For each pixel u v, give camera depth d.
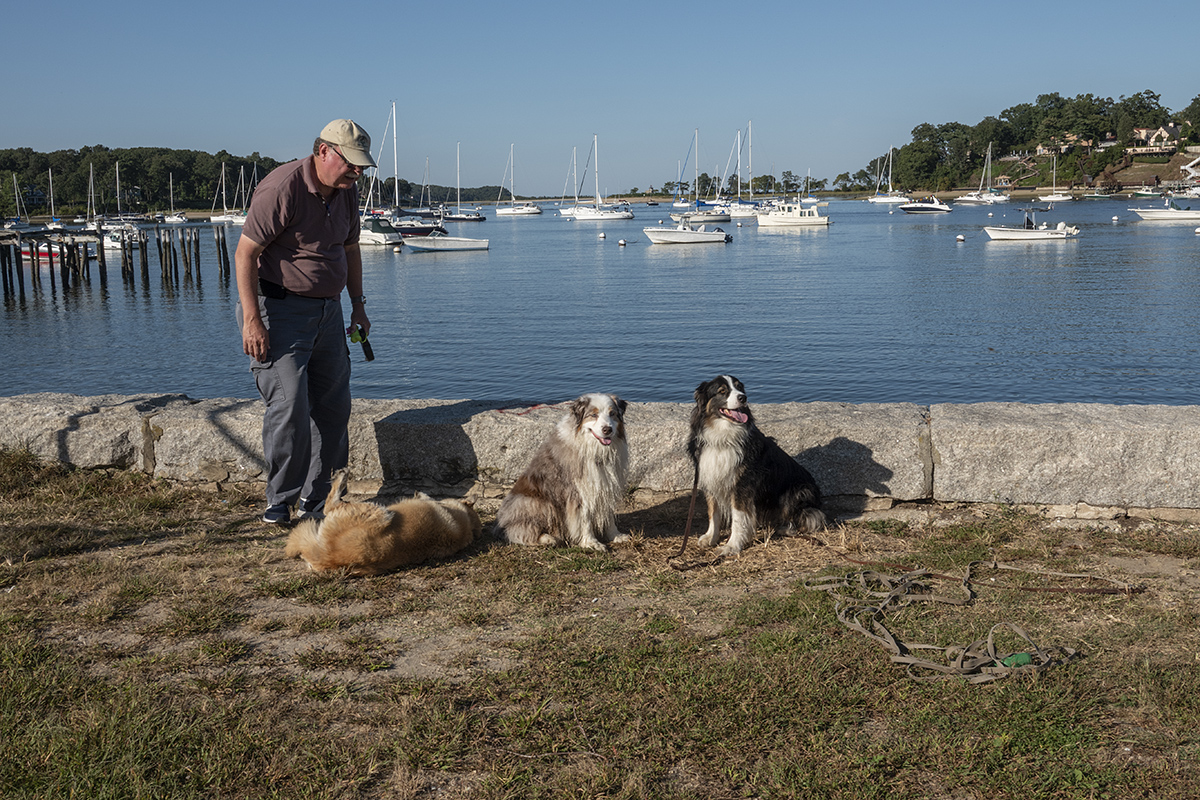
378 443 5.98
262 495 5.89
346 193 5.23
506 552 5.04
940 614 4.05
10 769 2.75
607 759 2.90
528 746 2.96
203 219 157.25
